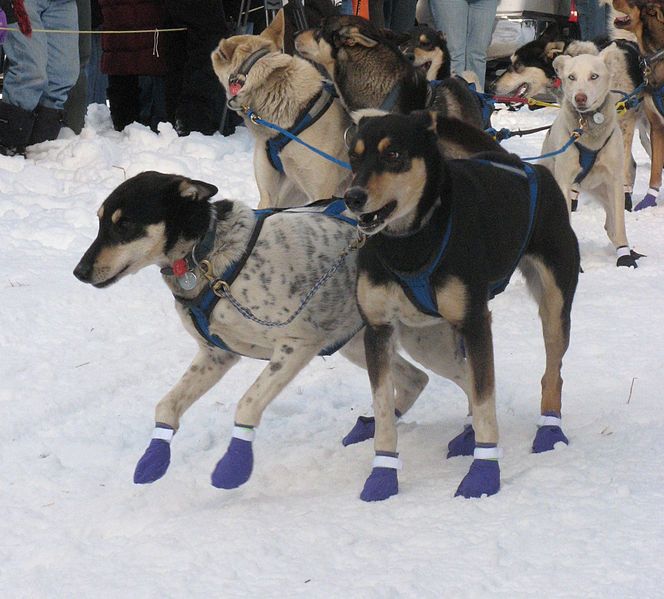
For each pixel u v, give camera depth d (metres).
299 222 4.79
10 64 10.60
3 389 6.02
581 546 3.71
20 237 8.78
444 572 3.58
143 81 13.30
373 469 4.44
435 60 9.52
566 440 4.88
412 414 5.63
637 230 10.18
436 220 4.17
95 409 5.90
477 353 4.31
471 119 8.01
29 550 4.11
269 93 7.13
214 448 5.28
